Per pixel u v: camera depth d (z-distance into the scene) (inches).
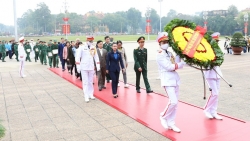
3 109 273.1
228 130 201.0
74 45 478.9
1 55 853.8
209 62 193.6
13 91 360.5
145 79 333.7
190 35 202.2
